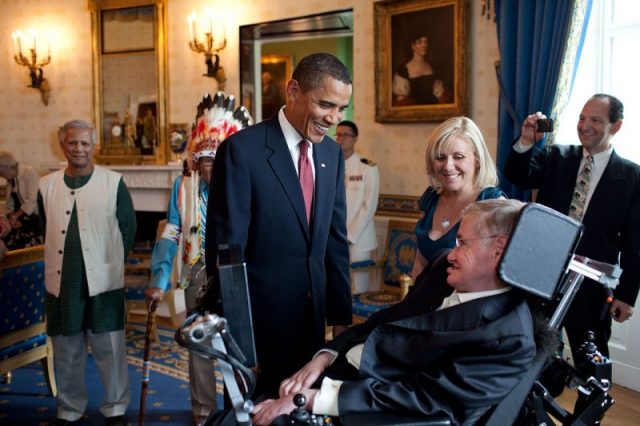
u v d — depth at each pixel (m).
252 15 5.95
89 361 4.36
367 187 4.96
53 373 3.75
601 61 4.00
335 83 2.04
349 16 5.43
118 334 3.31
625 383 3.77
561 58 3.82
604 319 2.94
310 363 1.93
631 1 3.86
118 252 3.29
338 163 2.38
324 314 2.29
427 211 2.44
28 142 7.37
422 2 4.79
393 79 5.05
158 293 2.96
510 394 1.62
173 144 6.38
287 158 2.19
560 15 3.83
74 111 7.08
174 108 6.56
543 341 1.64
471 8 4.62
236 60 6.12
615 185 3.00
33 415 3.52
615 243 3.00
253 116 6.16
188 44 6.39
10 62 7.36
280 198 2.17
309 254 2.22
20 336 3.48
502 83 4.26
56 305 3.22
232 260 1.53
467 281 1.66
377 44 5.09
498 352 1.53
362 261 4.57
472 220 1.66
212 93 6.30
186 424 3.37
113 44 6.77
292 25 5.77
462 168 2.23
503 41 4.24
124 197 3.32
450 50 4.68
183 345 1.40
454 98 4.69
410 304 1.97
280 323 2.20
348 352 1.88
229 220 2.12
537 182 3.34
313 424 1.58
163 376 4.07
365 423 1.53
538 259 1.57
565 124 4.17
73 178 3.25
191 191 3.04
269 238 2.18
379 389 1.61
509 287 1.64
